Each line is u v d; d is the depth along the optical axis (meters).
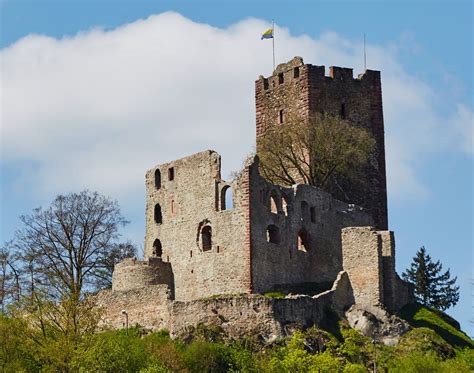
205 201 145.25
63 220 157.88
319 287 144.88
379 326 137.88
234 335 133.38
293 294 140.25
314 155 157.50
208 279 143.00
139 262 145.88
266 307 133.50
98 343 124.75
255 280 139.62
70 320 127.75
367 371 131.38
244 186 141.25
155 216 151.38
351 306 140.50
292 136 158.88
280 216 144.38
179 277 146.62
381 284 140.62
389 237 142.88
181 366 127.06
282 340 131.88
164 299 138.00
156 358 126.62
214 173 145.00
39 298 137.00
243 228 140.62
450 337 141.50
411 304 146.38
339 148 157.88
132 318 139.88
